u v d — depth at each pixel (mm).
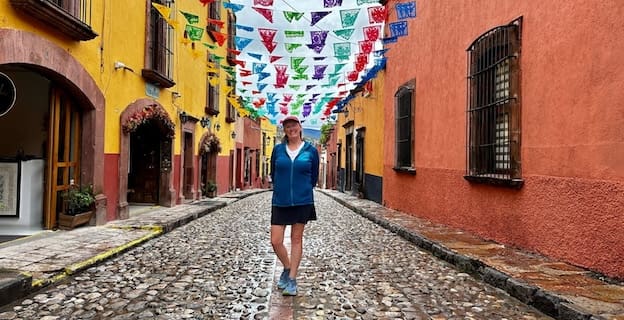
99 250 6797
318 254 7469
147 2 11656
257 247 8031
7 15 6238
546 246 6273
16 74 9234
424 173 11414
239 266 6465
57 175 8484
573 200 5684
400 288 5406
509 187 7203
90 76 8812
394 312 4504
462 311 4551
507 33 7141
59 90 8312
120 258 6789
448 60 9812
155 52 12711
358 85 18469
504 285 5191
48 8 6742
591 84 5359
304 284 5527
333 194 23078
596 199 5273
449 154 9750
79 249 6812
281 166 5117
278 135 53781
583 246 5508
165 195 13953
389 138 14984
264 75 12219
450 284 5598
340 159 28688
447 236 8336
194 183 17328
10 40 6215
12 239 7391
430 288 5418
